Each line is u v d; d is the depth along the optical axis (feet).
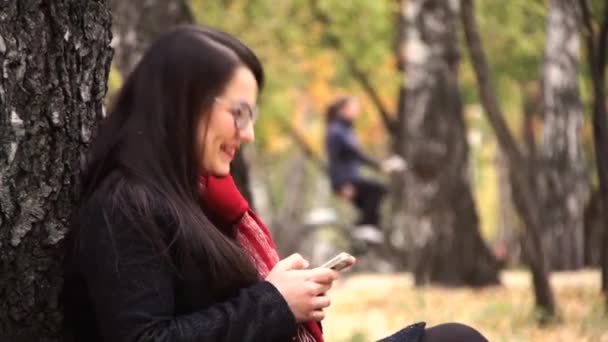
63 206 12.01
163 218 11.26
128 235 11.08
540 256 32.22
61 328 12.09
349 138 59.98
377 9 66.49
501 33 71.36
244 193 25.13
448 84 48.37
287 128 89.61
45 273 11.91
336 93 81.51
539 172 63.26
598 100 31.04
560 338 29.40
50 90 11.86
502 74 77.36
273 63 69.15
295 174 126.62
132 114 11.73
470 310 36.06
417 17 48.96
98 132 12.00
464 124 48.55
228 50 11.75
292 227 107.14
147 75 11.71
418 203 48.42
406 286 48.62
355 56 69.21
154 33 27.20
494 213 143.54
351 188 59.98
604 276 32.73
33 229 11.83
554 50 61.93
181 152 11.53
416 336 12.17
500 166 111.45
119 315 10.96
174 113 11.55
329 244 103.55
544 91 63.21
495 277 47.78
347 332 33.14
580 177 63.10
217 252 11.42
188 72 11.58
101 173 11.73
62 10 11.91
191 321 11.10
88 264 11.22
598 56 30.94
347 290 49.55
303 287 11.56
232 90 11.64
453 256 47.78
